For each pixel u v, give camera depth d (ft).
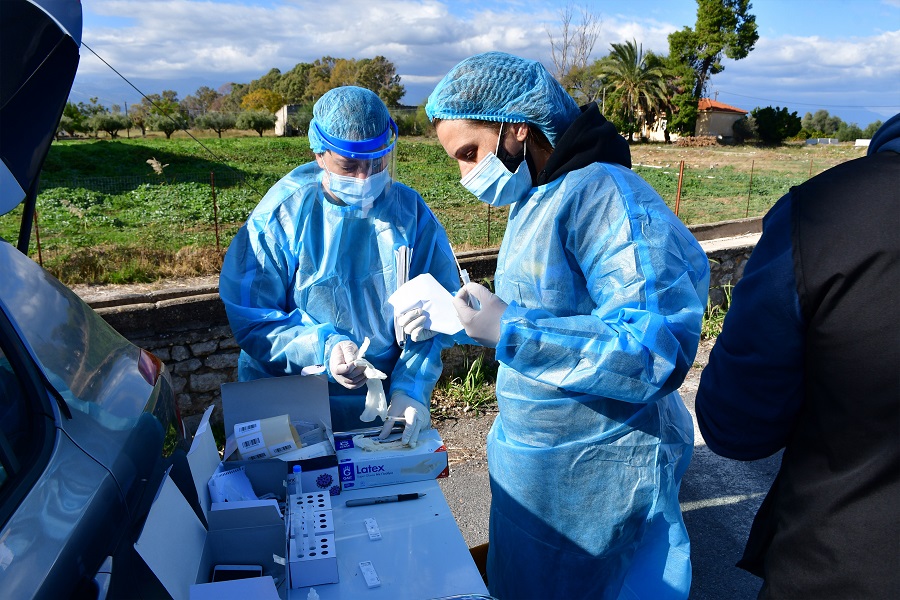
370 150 7.06
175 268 21.38
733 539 10.86
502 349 5.54
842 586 4.08
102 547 4.16
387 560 5.03
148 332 13.17
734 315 4.63
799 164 98.37
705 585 9.80
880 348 3.75
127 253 22.21
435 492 5.96
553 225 5.94
